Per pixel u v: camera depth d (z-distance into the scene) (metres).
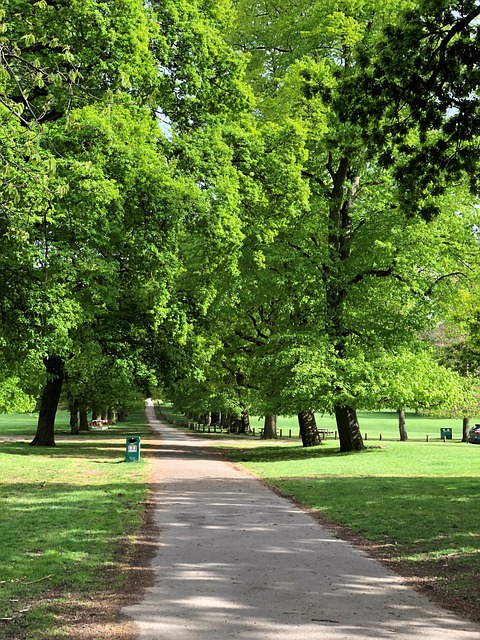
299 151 23.41
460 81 12.21
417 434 57.06
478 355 37.78
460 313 28.72
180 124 21.78
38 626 5.61
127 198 18.77
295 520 11.38
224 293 27.45
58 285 17.86
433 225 27.20
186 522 11.03
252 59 28.89
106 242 19.38
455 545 9.14
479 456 25.77
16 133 8.43
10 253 16.66
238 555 8.57
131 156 17.58
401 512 11.98
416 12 11.62
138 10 17.55
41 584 7.00
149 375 29.31
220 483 17.03
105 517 11.28
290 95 24.39
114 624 5.71
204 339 30.91
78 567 7.75
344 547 9.20
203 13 22.61
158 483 16.94
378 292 28.16
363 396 26.25
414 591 6.92
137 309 28.52
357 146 14.09
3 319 18.77
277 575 7.52
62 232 18.36
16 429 60.09
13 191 8.48
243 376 44.44
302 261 27.00
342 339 28.27
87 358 31.03
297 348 26.75
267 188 23.06
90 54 16.55
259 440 44.62
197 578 7.34
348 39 23.88
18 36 15.45
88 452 29.22
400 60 12.02
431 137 21.23
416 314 28.55
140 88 18.31
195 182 20.09
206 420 74.56
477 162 13.17
